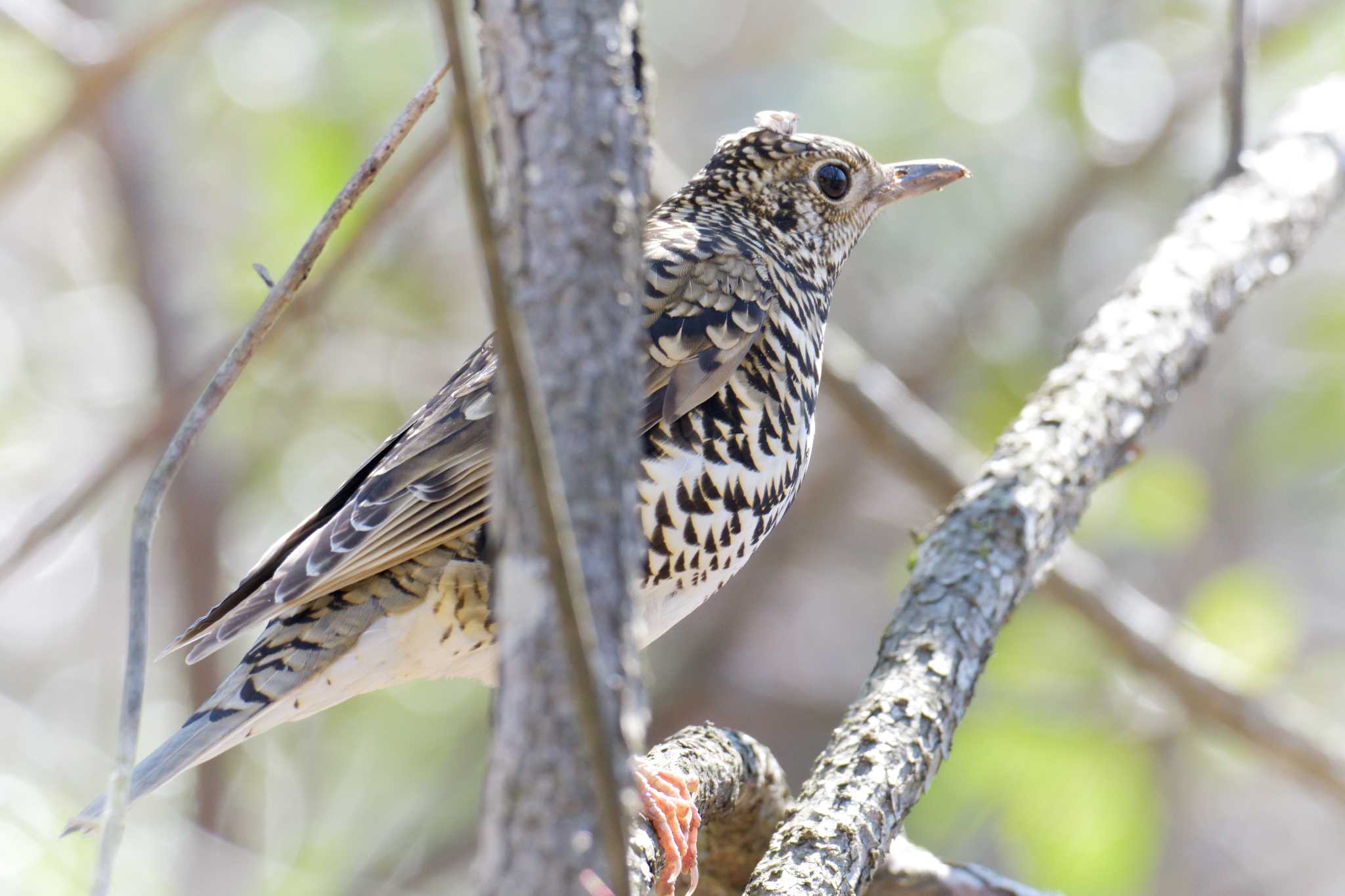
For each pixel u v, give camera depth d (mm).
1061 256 16531
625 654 3170
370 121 13609
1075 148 16094
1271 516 17781
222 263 14273
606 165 3420
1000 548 6719
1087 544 12352
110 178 15406
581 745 3055
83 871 10461
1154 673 10719
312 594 6117
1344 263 16594
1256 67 14891
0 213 17625
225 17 13766
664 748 6504
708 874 7184
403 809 16219
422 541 6227
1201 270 8195
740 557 6840
